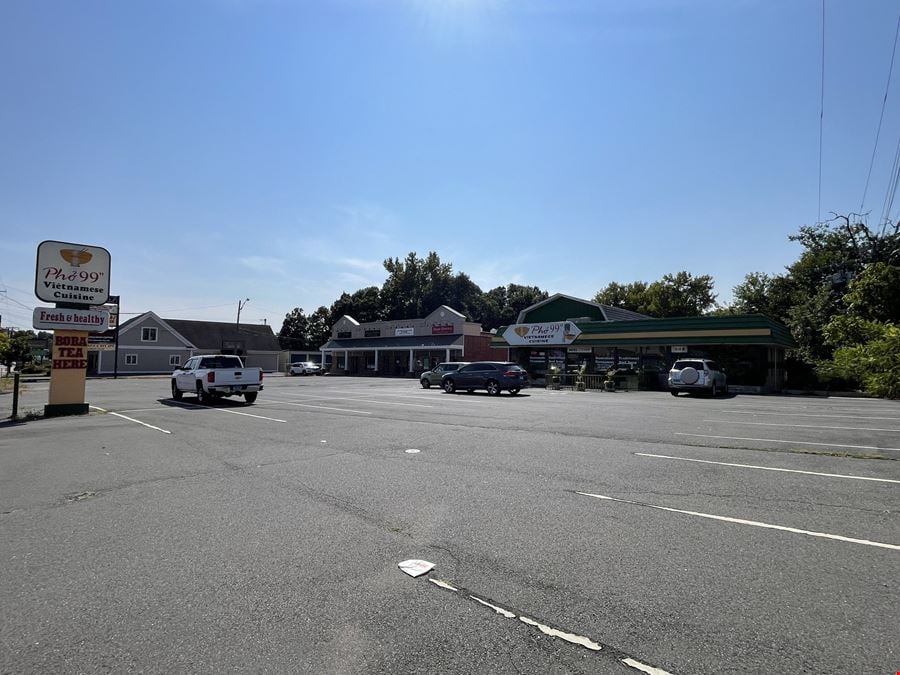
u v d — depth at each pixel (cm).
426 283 8488
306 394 2652
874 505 585
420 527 526
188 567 434
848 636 320
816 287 3762
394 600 372
